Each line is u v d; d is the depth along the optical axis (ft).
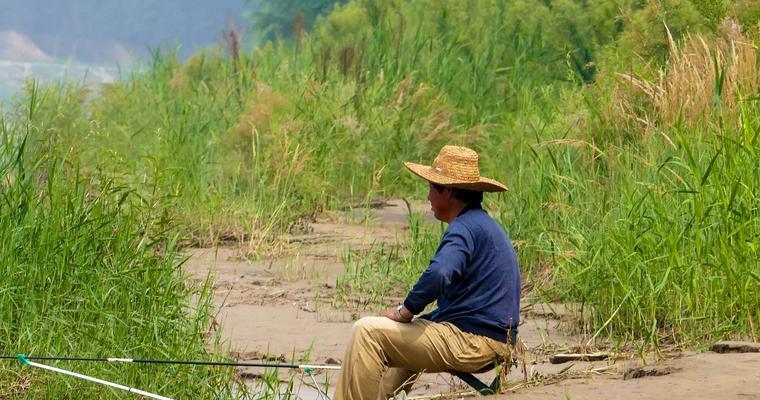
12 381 70.49
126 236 80.28
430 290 62.13
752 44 107.14
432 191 65.00
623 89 119.65
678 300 79.92
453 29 214.28
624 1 189.67
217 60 212.84
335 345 85.66
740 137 90.99
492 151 169.17
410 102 180.34
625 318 83.51
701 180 85.87
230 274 112.68
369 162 169.48
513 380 70.38
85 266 77.25
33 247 77.66
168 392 70.13
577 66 190.39
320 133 167.02
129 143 159.33
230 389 70.49
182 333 76.23
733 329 75.41
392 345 62.75
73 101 169.58
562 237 99.91
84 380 69.67
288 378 76.69
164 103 188.96
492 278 63.67
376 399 62.95
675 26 135.44
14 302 74.90
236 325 91.35
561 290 93.71
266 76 202.39
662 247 83.51
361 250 124.36
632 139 110.93
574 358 75.05
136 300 77.10
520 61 200.95
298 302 100.27
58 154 91.09
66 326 74.64
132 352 73.20
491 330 63.52
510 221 110.83
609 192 99.55
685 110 103.09
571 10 197.98
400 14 222.89
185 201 137.28
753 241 79.15
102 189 86.07
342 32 223.92
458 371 63.62
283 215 141.59
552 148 122.62
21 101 146.20
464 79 197.57
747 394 57.82
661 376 64.18
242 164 156.76
